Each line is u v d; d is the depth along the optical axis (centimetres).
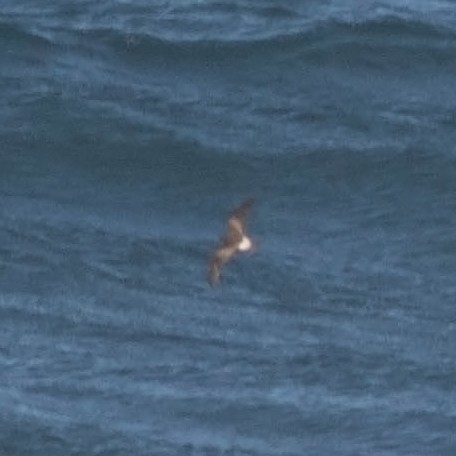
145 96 16875
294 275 14750
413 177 16138
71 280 14612
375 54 17588
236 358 13738
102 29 17662
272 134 16512
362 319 14325
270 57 17450
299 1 18250
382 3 18425
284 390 13462
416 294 14700
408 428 13188
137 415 13138
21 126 16362
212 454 12838
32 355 13662
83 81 17000
